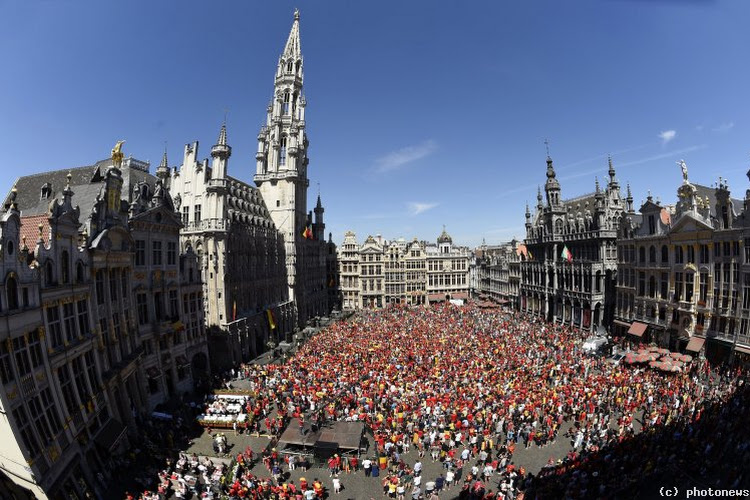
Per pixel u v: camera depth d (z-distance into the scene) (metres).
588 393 41.22
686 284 56.47
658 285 61.44
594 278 76.00
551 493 25.67
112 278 38.41
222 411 41.72
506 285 119.44
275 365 58.97
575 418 37.59
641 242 64.75
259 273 78.81
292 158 94.62
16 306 24.53
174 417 41.12
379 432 35.84
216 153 64.31
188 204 69.69
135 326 41.50
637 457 28.38
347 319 104.56
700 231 54.00
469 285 143.38
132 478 30.52
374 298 131.88
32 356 25.72
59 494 24.69
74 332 31.11
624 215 69.56
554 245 88.81
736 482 24.00
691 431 30.70
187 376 50.66
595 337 66.88
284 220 94.38
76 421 28.77
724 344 50.22
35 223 30.17
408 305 125.06
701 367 48.97
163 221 47.59
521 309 103.50
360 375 49.56
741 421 30.89
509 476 28.77
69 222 31.19
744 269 48.38
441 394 42.09
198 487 29.05
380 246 133.25
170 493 28.55
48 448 24.77
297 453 33.75
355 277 132.00
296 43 104.31
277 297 87.56
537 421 37.75
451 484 29.45
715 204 57.81
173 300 49.47
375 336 71.12
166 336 47.09
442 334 70.75
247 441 37.09
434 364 53.19
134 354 39.78
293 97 104.00
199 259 57.28
